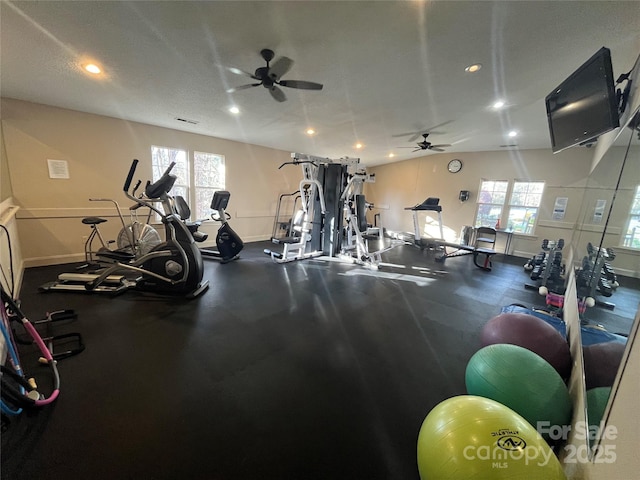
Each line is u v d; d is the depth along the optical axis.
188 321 2.68
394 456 1.39
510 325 1.86
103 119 4.36
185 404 1.65
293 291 3.61
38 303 2.90
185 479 1.23
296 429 1.52
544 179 6.07
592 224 2.15
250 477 1.25
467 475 0.87
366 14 2.04
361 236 5.76
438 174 7.69
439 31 2.24
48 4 1.88
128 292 3.31
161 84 3.20
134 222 4.26
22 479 1.20
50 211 4.05
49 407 1.57
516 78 3.04
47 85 3.20
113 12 1.98
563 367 1.72
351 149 6.96
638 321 0.78
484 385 1.38
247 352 2.21
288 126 4.95
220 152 5.90
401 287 3.97
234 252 4.99
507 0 1.88
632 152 1.31
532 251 6.29
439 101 3.72
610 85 1.66
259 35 2.29
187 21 2.10
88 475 1.22
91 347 2.18
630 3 1.83
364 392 1.82
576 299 2.09
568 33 2.21
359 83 3.20
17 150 3.73
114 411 1.57
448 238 7.61
